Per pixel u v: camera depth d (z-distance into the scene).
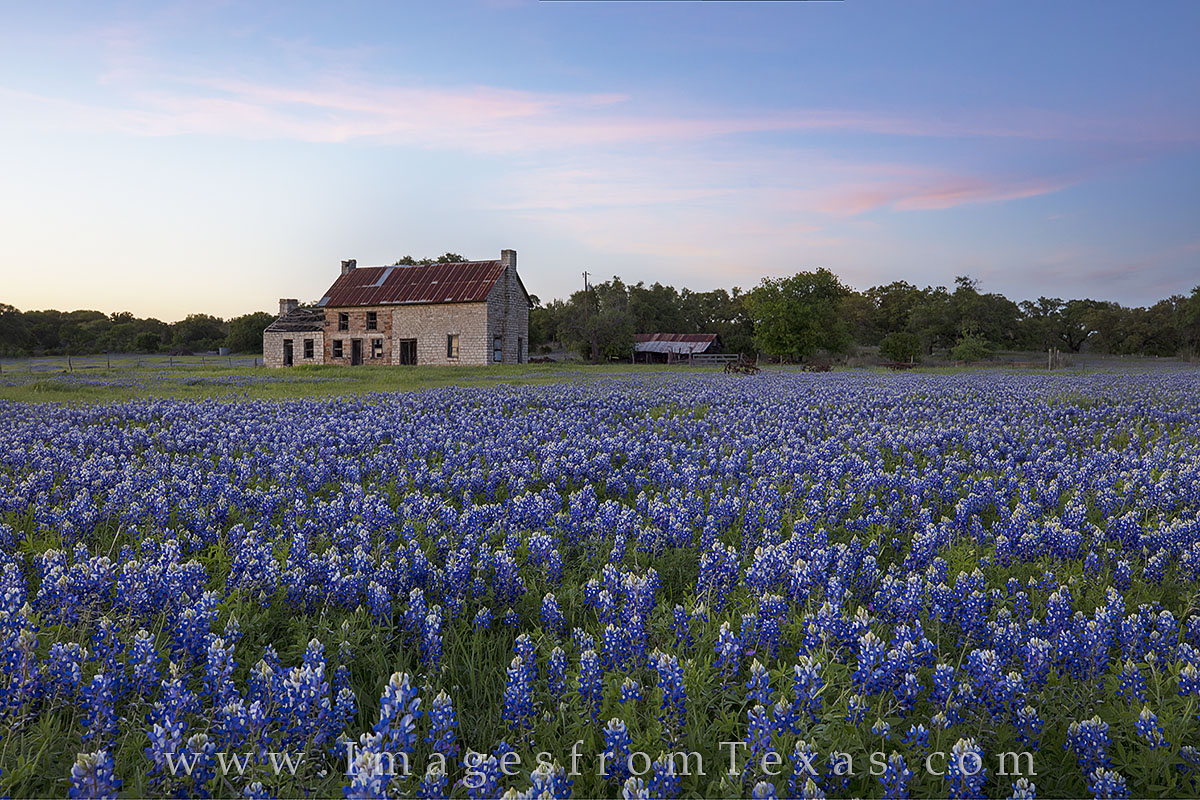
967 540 6.98
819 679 3.57
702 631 4.51
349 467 10.09
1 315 114.50
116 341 133.12
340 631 4.48
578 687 3.78
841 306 129.50
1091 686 3.99
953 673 3.68
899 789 3.05
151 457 11.12
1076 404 22.09
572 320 84.19
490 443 12.14
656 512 7.18
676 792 3.03
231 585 5.27
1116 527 6.71
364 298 62.34
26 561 6.10
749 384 32.00
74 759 3.39
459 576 5.35
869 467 10.38
